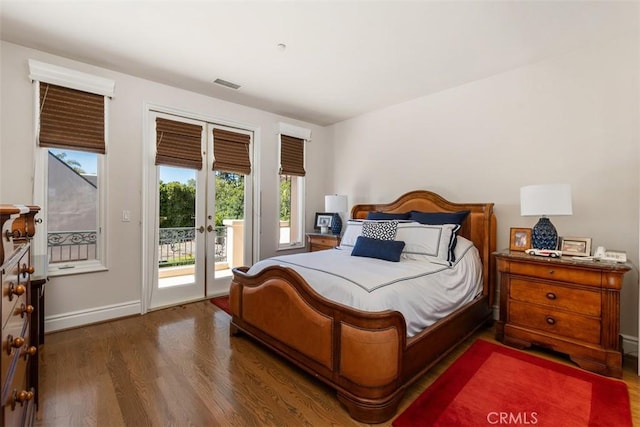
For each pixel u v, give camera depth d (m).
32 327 1.57
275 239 4.34
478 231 3.01
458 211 3.18
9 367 0.93
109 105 2.95
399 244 2.57
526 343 2.36
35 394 1.56
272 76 3.10
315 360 1.84
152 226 3.26
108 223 2.96
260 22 2.19
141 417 1.60
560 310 2.21
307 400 1.76
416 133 3.73
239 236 4.00
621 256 2.13
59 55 2.66
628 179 2.37
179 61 2.79
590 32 2.32
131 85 3.08
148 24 2.22
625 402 1.71
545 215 2.48
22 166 2.53
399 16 2.12
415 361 1.81
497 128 3.06
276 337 2.13
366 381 1.58
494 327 2.88
